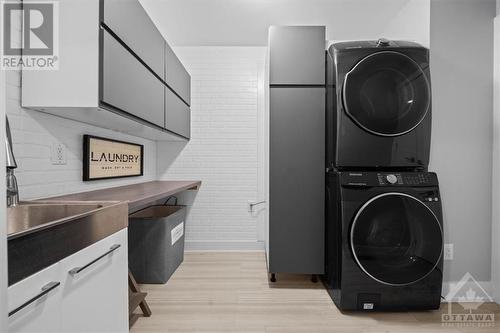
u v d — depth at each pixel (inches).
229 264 107.5
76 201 51.5
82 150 72.6
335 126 75.2
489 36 77.7
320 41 83.6
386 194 68.1
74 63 54.2
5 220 22.2
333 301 77.2
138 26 69.9
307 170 84.0
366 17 104.0
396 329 64.6
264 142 119.3
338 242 72.1
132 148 100.0
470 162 78.0
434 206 69.4
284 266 84.5
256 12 102.7
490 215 78.2
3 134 22.0
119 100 60.4
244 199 125.1
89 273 38.4
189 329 64.5
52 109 56.6
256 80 124.1
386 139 73.0
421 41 80.9
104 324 42.3
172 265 97.2
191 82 124.0
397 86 71.9
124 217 48.9
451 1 77.5
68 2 54.0
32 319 28.4
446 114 77.9
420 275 69.1
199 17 105.4
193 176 124.6
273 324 66.5
